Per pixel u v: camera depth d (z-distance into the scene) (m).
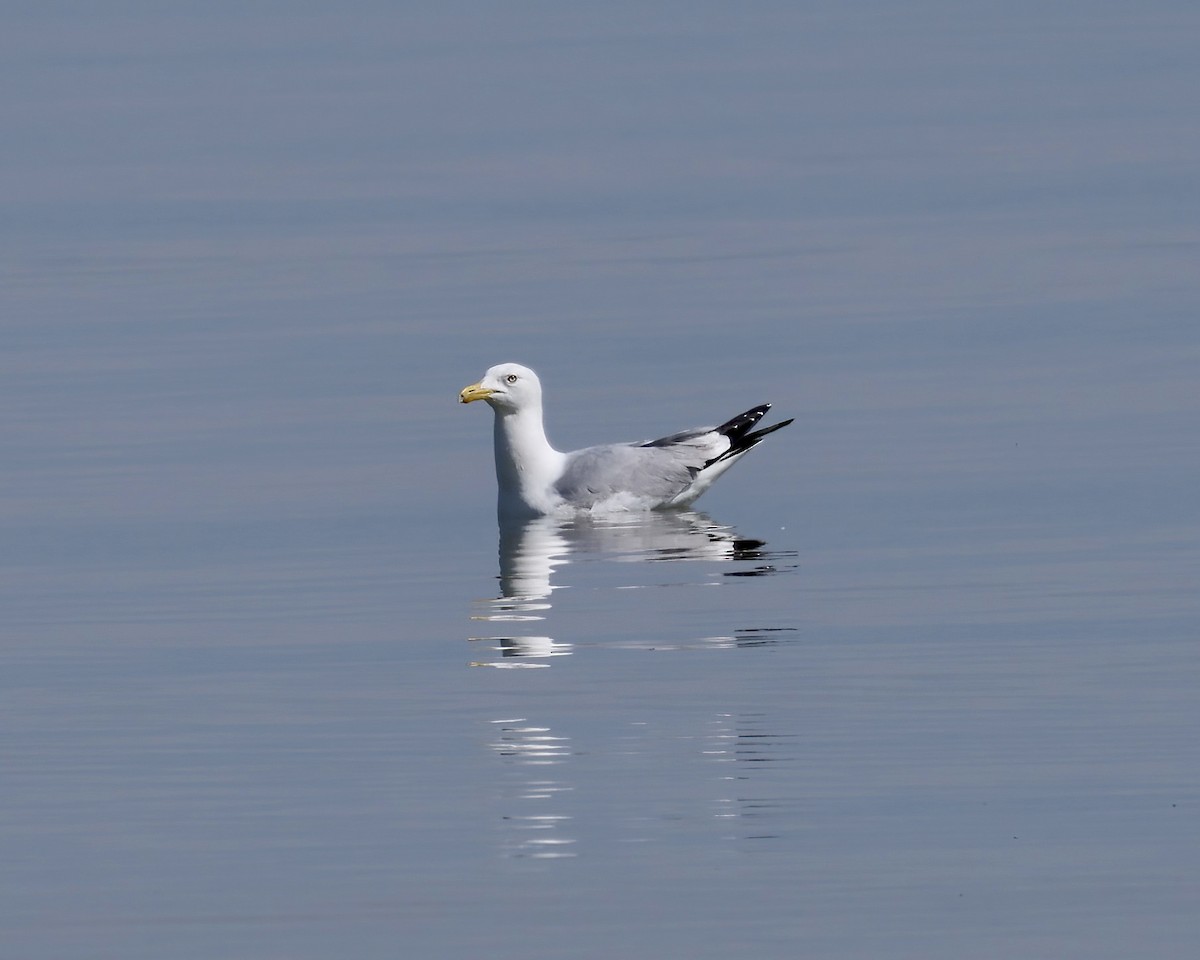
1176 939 10.28
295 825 12.04
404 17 68.38
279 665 15.47
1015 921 10.52
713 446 20.84
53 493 21.58
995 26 60.34
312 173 43.34
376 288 32.16
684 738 13.33
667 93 51.75
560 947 10.34
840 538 18.97
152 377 26.80
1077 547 18.22
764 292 30.69
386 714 14.09
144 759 13.30
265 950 10.41
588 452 20.77
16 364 27.81
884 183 39.56
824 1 67.44
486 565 18.48
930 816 11.86
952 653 15.12
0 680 15.30
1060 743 13.05
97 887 11.23
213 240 36.81
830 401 24.41
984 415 23.45
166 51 62.88
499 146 45.59
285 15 69.94
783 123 46.94
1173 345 26.34
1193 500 19.67
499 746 13.30
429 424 24.11
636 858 11.40
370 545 19.36
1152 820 11.73
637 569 18.14
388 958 10.28
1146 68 51.72
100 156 46.41
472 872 11.27
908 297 29.95
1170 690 14.03
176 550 19.34
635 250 34.38
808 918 10.60
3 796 12.70
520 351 27.47
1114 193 37.38
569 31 63.81
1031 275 31.03
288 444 23.39
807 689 14.35
